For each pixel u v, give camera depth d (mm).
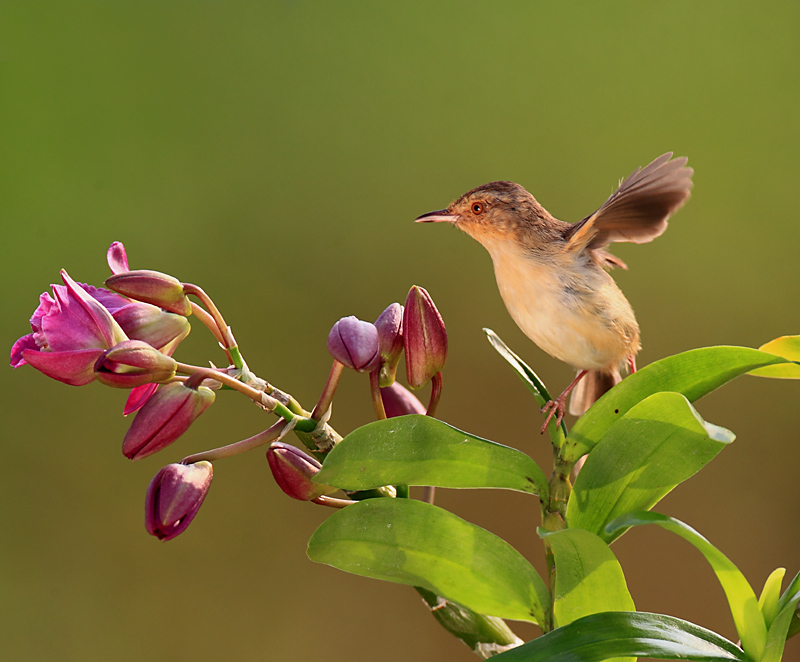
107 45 7734
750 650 3609
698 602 6719
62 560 6715
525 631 6340
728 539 6801
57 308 3631
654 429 3623
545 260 3809
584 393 3844
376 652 6676
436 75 7910
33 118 7508
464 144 7766
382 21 7996
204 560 6777
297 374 7160
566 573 3615
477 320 7211
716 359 3631
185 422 3625
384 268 7438
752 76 7715
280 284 7375
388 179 7633
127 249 7387
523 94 7859
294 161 7656
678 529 3594
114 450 6953
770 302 7227
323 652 6660
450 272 7352
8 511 6766
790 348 3652
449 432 3627
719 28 7844
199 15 7914
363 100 7828
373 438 3625
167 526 3619
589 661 3592
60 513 6809
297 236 7492
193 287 3643
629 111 7781
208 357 7129
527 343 7125
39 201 7371
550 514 3631
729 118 7680
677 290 7359
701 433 3621
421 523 3627
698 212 7480
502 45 7949
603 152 7730
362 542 3627
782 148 7543
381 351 3646
